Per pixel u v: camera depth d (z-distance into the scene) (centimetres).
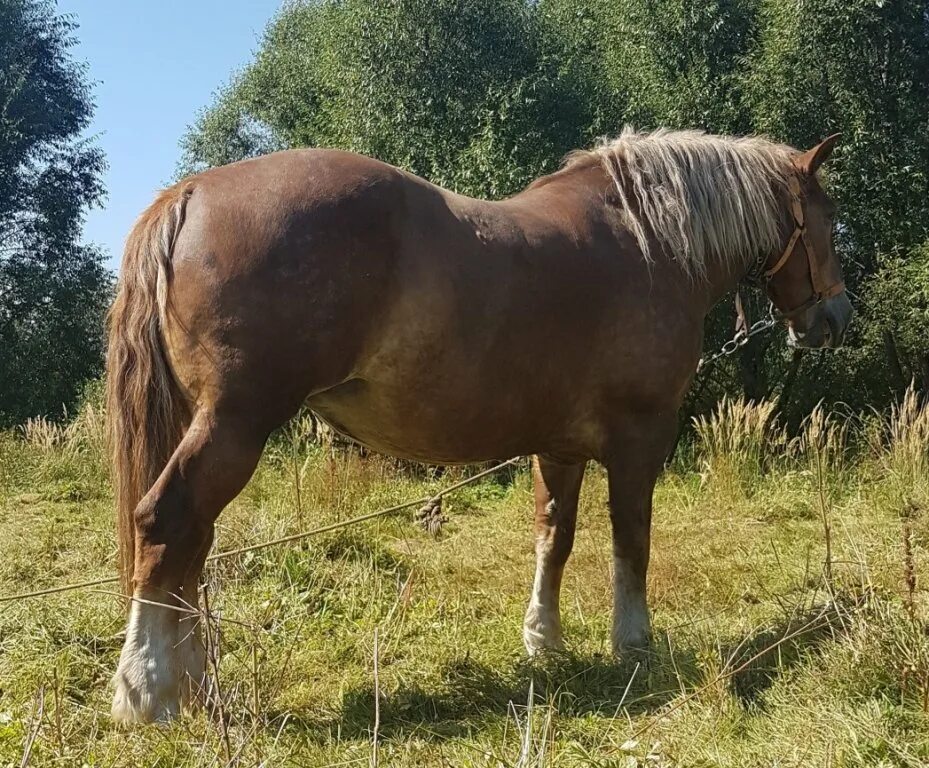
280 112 1920
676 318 326
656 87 1102
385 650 336
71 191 1878
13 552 497
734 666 299
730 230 347
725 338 1110
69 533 561
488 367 281
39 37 1852
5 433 916
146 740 237
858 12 1011
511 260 284
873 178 1060
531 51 1182
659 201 328
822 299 392
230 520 520
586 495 662
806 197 378
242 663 296
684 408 1189
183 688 259
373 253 259
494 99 1108
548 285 291
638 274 317
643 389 319
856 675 278
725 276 357
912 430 701
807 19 1022
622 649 324
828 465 723
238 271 249
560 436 319
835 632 311
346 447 747
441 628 371
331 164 266
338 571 443
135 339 257
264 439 256
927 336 1062
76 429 879
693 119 1062
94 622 358
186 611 240
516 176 1056
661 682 299
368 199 262
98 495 711
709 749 243
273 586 410
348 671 321
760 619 364
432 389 276
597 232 314
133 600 249
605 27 1290
